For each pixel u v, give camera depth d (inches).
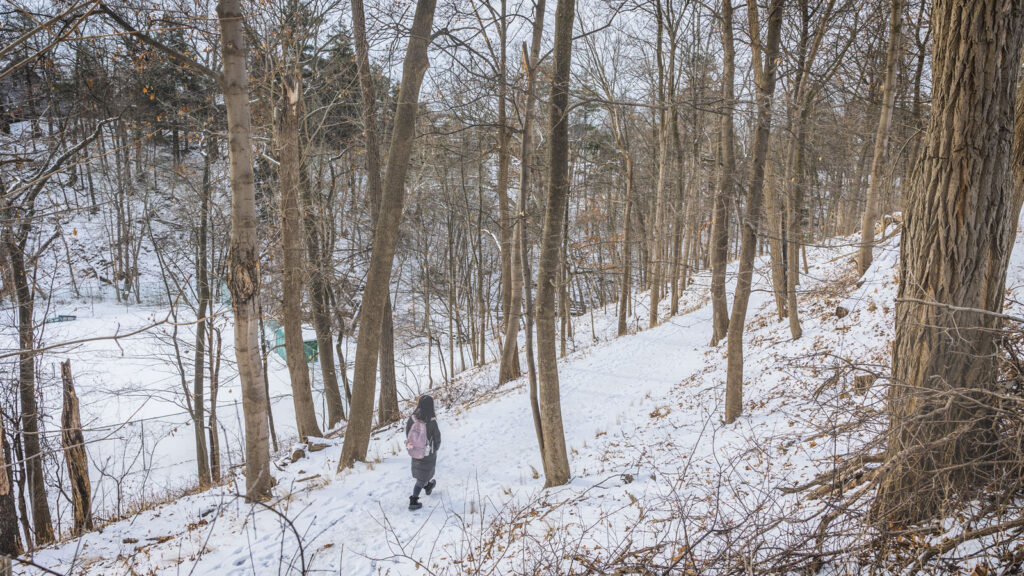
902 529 149.2
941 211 153.3
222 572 228.7
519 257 672.4
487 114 589.6
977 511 145.8
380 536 258.1
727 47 450.0
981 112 147.3
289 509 294.8
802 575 146.7
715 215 654.5
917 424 146.8
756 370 516.1
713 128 741.9
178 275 796.6
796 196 604.1
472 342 1010.1
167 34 363.3
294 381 487.8
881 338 410.0
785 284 636.7
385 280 370.9
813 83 474.0
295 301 482.0
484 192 981.8
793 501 208.2
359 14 474.9
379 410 570.3
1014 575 123.7
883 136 546.3
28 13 135.7
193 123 580.1
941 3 154.2
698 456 322.7
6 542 365.4
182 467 683.4
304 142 588.1
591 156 1033.5
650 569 167.9
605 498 273.9
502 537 240.5
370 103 534.0
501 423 483.8
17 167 290.8
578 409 542.6
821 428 183.0
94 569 249.0
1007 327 170.6
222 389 912.3
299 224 528.4
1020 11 144.7
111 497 577.3
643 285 1374.3
